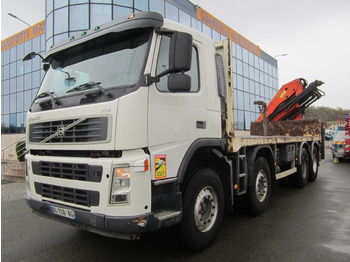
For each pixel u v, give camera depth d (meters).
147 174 2.99
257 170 5.30
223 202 4.21
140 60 3.18
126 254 3.78
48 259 3.70
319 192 7.47
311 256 3.61
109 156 3.01
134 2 15.80
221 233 4.47
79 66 3.73
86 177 3.07
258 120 10.52
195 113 3.78
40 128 3.71
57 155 3.52
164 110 3.31
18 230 4.90
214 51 4.39
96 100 3.18
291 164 7.38
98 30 3.57
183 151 3.53
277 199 6.72
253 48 28.42
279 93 9.92
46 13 17.48
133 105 2.98
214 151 4.09
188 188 3.60
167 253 3.78
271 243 4.05
